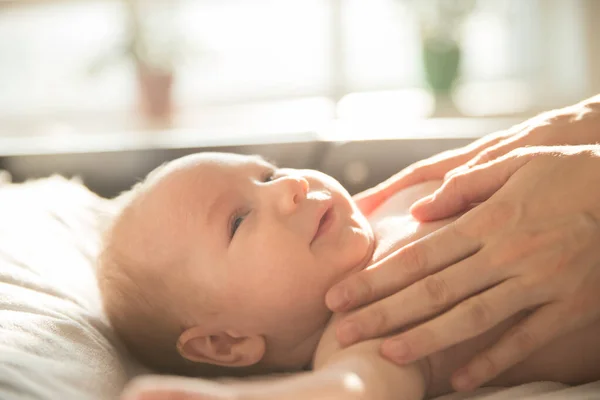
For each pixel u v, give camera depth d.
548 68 3.01
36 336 0.78
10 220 1.17
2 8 3.33
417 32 2.98
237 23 3.40
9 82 3.48
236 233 0.91
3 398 0.61
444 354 0.79
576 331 0.77
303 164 1.50
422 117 2.78
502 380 0.80
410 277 0.79
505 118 2.70
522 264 0.74
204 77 3.47
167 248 0.93
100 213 1.27
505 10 3.11
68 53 3.43
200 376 0.96
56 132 3.34
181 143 1.58
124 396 0.62
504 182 0.86
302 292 0.89
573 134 0.95
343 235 0.91
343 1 3.09
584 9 2.73
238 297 0.90
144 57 3.03
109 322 0.96
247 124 3.04
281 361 0.94
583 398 0.68
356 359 0.74
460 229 0.79
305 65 3.42
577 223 0.76
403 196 1.05
